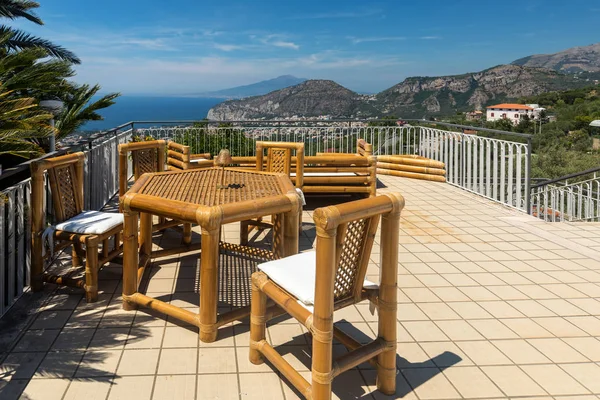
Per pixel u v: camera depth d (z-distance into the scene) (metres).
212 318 2.51
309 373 2.25
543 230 4.98
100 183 5.87
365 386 2.17
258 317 2.26
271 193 3.04
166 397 2.03
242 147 8.70
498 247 4.40
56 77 6.32
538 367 2.35
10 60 5.52
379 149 9.03
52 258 3.67
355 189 5.86
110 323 2.72
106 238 3.11
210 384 2.14
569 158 24.44
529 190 5.65
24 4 8.88
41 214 3.05
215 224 2.41
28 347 2.43
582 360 2.43
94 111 7.90
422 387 2.17
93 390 2.07
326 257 1.71
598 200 6.16
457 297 3.23
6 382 2.11
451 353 2.48
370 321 2.84
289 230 2.98
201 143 8.57
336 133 8.84
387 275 2.00
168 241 4.36
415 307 3.06
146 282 3.36
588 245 4.47
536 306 3.10
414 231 4.94
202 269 2.47
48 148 5.73
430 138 8.60
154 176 3.54
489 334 2.70
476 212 5.79
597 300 3.20
